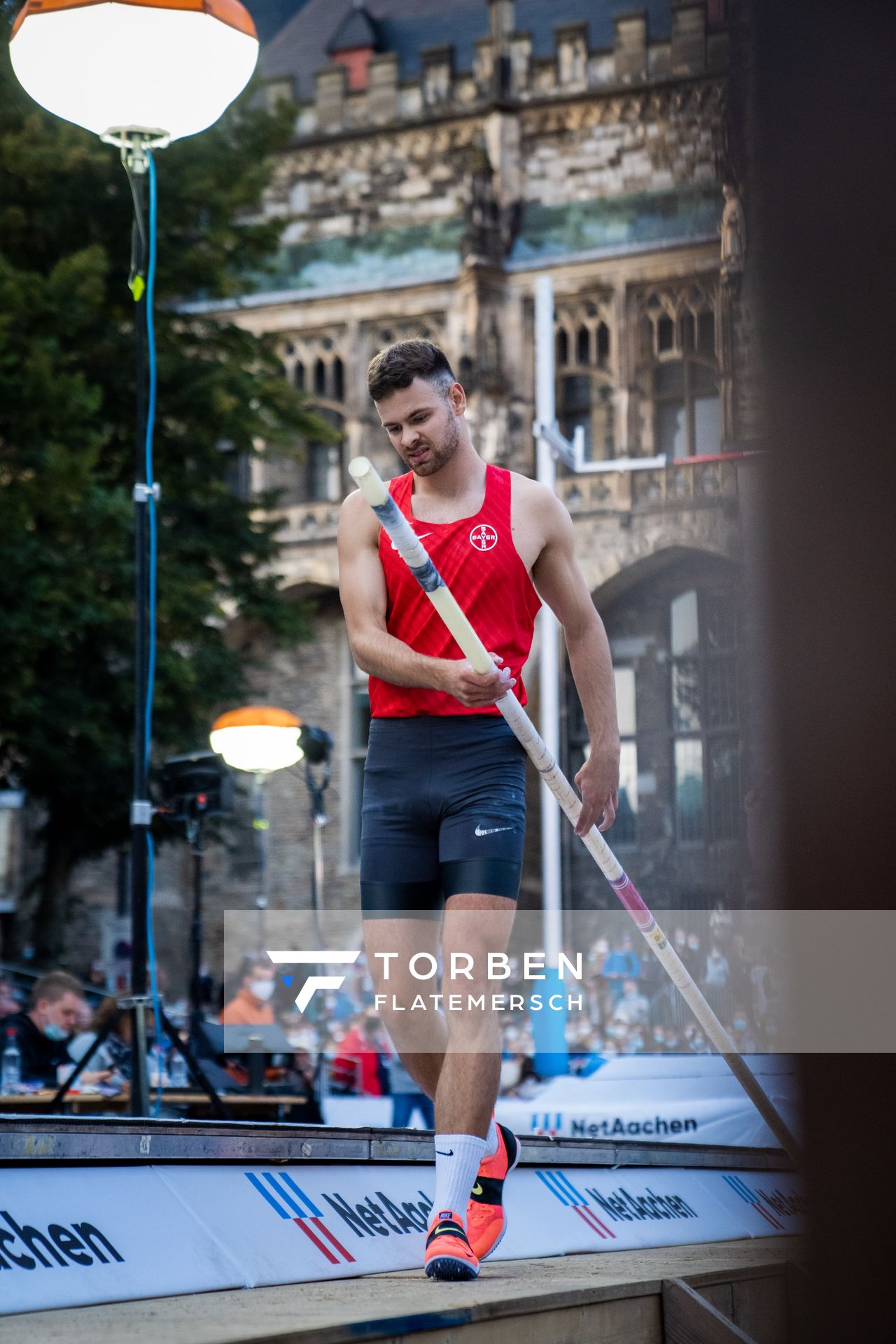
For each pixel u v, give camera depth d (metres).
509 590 3.67
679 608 35.50
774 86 1.24
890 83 1.20
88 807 22.31
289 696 37.34
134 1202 3.20
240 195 22.23
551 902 21.91
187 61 6.73
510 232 36.72
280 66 42.41
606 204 36.44
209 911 36.19
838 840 1.22
